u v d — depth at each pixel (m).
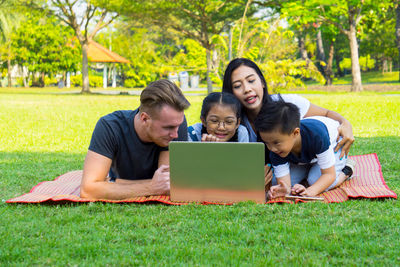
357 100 13.35
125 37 37.81
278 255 2.15
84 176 3.20
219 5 20.94
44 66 40.75
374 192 3.25
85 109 13.74
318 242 2.27
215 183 3.12
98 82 46.56
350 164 3.73
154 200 3.12
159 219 2.73
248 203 3.05
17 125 9.60
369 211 2.86
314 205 3.01
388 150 5.54
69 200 3.12
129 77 44.59
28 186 3.97
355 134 7.42
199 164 3.11
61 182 3.99
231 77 3.62
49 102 16.86
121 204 3.11
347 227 2.52
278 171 3.35
